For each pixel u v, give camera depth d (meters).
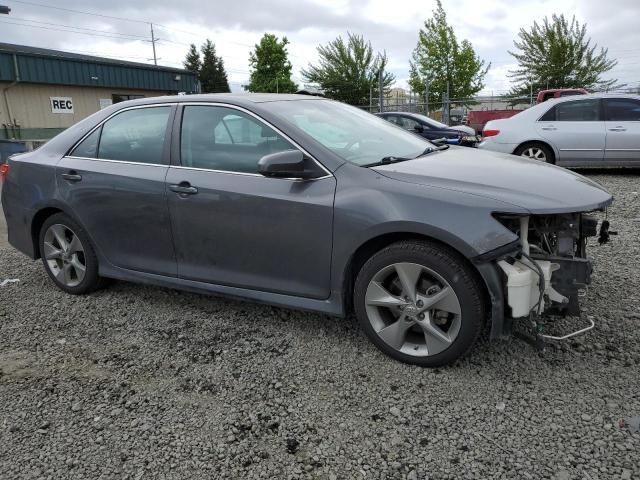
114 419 2.68
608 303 3.77
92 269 4.20
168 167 3.67
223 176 3.43
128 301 4.21
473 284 2.79
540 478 2.18
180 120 3.69
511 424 2.52
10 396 2.92
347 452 2.39
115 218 3.91
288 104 3.67
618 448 2.32
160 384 2.99
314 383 2.94
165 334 3.61
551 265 2.82
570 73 33.88
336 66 39.31
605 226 3.34
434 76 33.50
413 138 4.09
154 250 3.81
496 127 10.13
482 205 2.73
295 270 3.26
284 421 2.62
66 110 23.73
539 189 2.84
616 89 25.89
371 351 3.25
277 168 2.97
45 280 4.79
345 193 3.04
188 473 2.29
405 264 2.92
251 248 3.37
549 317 3.55
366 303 3.11
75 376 3.11
